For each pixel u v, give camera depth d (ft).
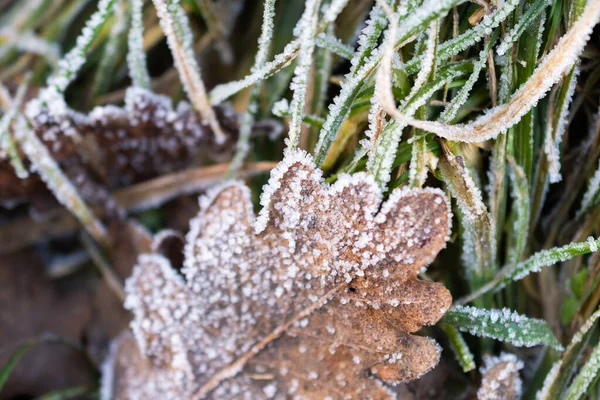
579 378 0.79
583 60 0.81
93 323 0.92
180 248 0.84
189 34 0.82
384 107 0.74
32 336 0.92
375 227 0.77
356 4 0.85
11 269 0.93
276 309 0.80
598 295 0.80
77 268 0.94
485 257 0.81
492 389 0.79
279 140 0.89
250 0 0.91
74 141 0.87
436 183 0.81
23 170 0.85
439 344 0.79
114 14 0.92
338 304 0.79
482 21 0.78
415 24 0.75
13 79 0.94
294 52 0.78
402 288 0.77
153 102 0.85
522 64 0.78
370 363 0.78
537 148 0.82
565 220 0.83
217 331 0.81
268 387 0.80
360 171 0.79
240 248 0.80
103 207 0.91
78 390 0.90
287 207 0.78
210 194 0.80
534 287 0.84
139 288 0.83
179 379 0.82
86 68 0.93
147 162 0.90
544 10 0.78
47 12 0.95
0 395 0.91
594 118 0.82
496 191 0.81
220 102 0.86
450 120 0.78
